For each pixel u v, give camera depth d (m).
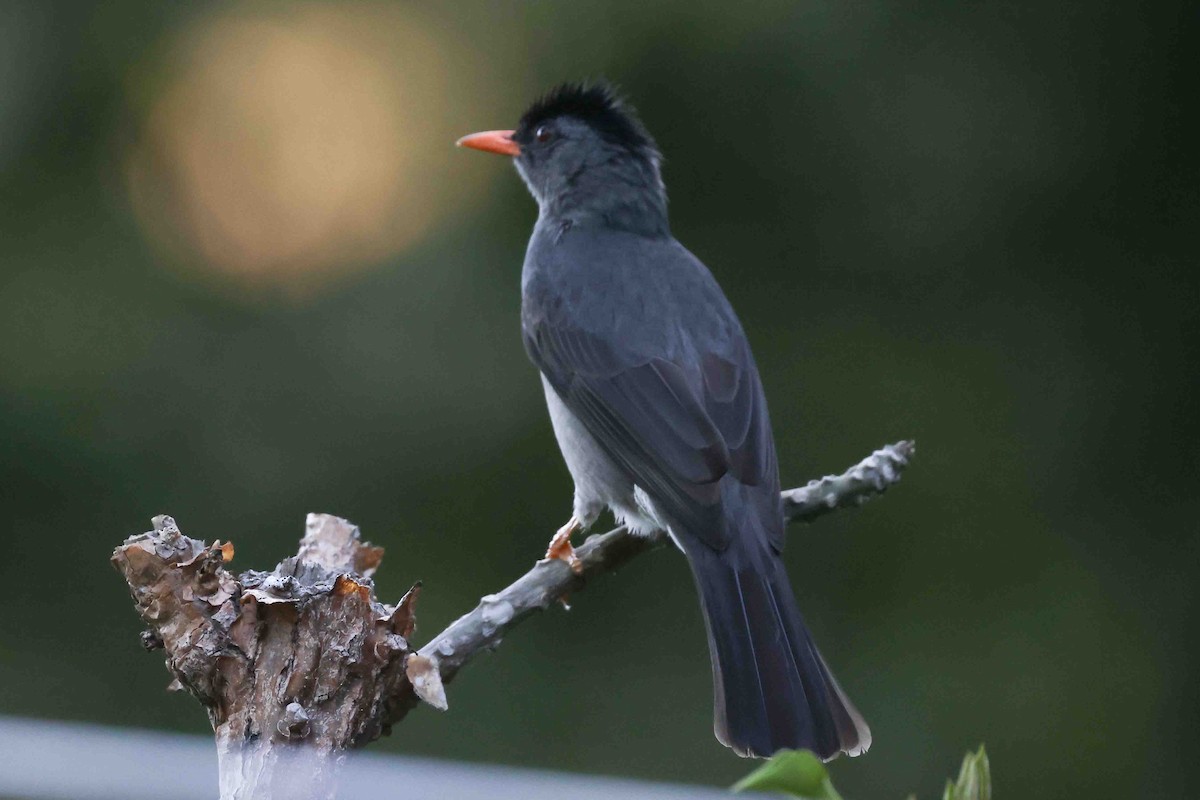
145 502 12.74
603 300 8.45
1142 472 13.30
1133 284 13.56
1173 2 13.33
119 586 12.66
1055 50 13.33
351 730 4.85
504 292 13.08
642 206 9.41
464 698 12.30
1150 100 13.46
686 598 12.68
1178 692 12.55
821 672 6.55
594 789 4.41
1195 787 12.32
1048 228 13.53
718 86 13.27
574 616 12.64
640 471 7.69
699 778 12.05
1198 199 13.50
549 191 9.63
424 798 4.57
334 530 5.83
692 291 8.50
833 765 12.29
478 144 9.96
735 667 6.61
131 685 12.51
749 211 13.48
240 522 12.77
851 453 13.28
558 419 8.45
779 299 13.55
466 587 12.70
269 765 4.75
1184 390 13.43
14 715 12.38
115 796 4.26
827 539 13.14
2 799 4.16
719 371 8.02
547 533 12.77
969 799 4.11
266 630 4.91
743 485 7.38
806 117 13.30
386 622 4.92
